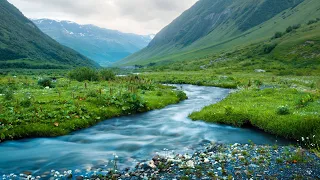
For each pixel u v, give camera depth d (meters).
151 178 12.78
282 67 109.19
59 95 30.36
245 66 125.56
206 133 21.33
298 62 113.06
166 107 33.09
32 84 47.31
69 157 15.90
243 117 23.77
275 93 34.91
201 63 170.62
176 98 38.59
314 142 17.52
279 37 177.75
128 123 24.61
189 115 27.31
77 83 51.78
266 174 12.91
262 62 126.62
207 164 14.39
